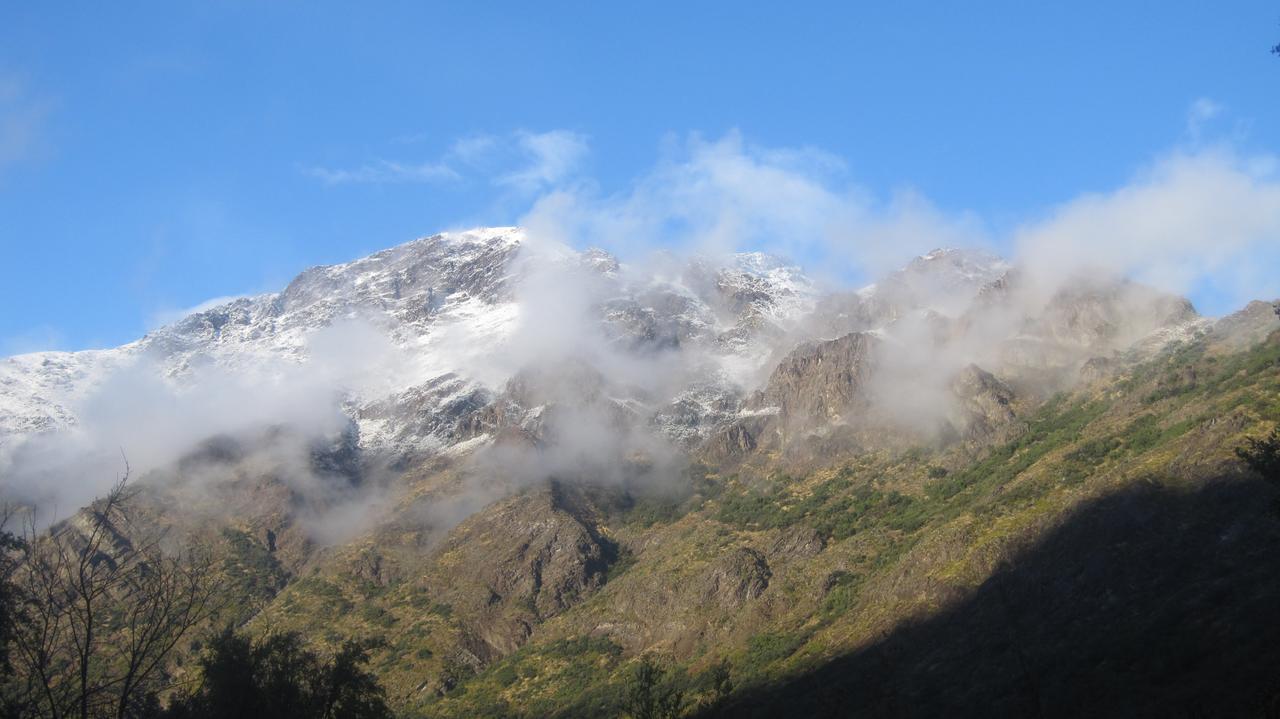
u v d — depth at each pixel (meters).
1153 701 65.19
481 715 121.00
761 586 130.62
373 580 161.12
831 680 94.00
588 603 144.50
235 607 151.00
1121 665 72.56
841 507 149.38
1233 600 74.38
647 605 136.00
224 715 60.03
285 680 63.88
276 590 162.25
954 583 101.06
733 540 149.00
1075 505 99.94
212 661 63.50
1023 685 76.00
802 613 118.38
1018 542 100.75
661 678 116.50
